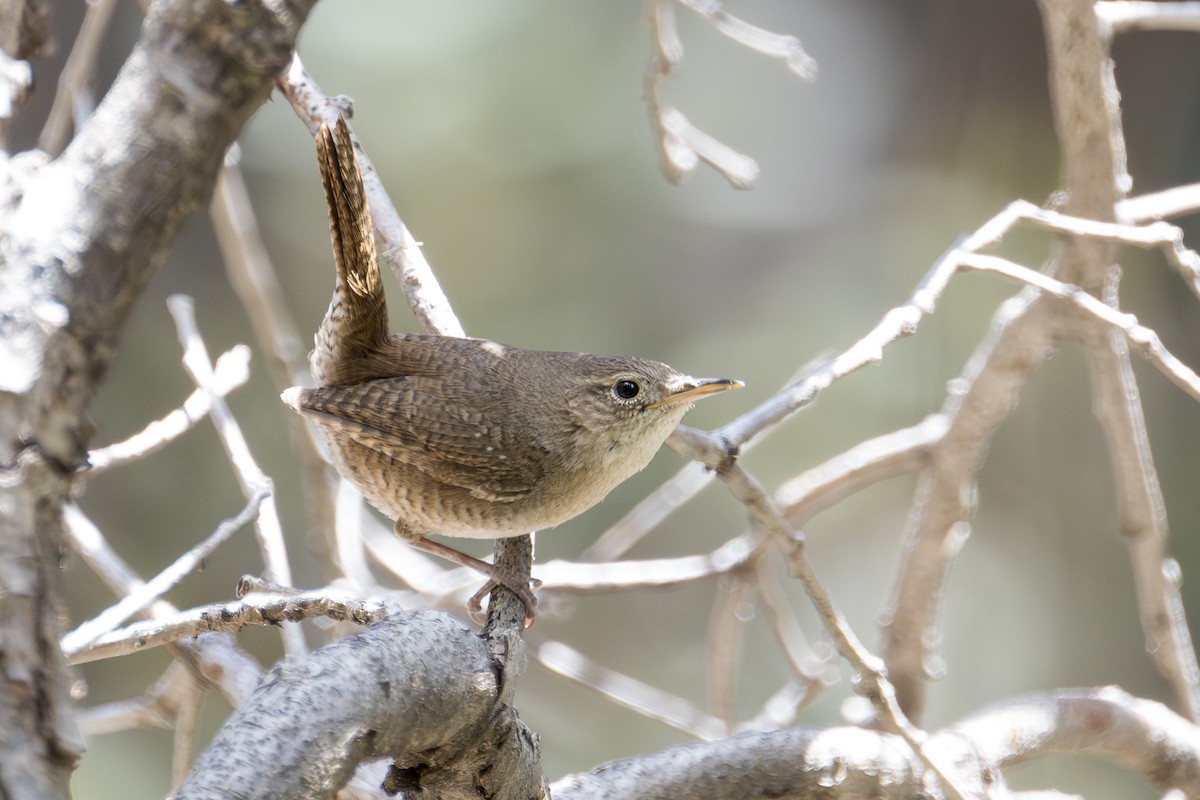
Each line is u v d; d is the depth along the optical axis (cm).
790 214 1780
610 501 1434
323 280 1556
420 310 716
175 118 317
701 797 588
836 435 1540
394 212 717
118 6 1558
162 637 483
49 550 304
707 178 1725
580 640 1488
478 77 1532
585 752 1390
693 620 1516
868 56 1889
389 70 1512
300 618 459
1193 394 601
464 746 429
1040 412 1567
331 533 878
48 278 305
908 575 862
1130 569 1546
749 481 576
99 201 312
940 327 1591
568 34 1563
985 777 654
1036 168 1791
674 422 738
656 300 1609
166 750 1263
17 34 370
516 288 1529
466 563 697
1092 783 1375
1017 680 1562
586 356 728
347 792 589
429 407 680
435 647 404
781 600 956
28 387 300
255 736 339
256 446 1430
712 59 1844
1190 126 1686
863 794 614
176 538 1381
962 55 1844
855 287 1742
